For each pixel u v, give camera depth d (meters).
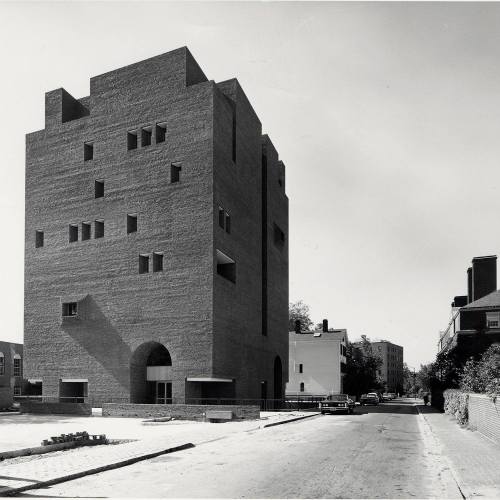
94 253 44.56
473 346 55.00
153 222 42.38
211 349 38.72
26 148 49.44
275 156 60.41
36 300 46.47
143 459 14.32
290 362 81.81
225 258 43.84
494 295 57.19
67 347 44.28
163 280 41.22
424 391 111.88
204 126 41.53
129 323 42.00
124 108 45.28
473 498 9.04
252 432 23.02
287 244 64.19
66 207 46.62
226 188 43.56
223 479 11.17
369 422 30.00
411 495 9.59
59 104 48.59
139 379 42.19
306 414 37.47
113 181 44.75
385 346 180.12
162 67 44.06
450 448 16.12
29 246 47.72
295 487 10.28
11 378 64.06
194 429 24.80
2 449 16.38
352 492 9.84
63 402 42.72
